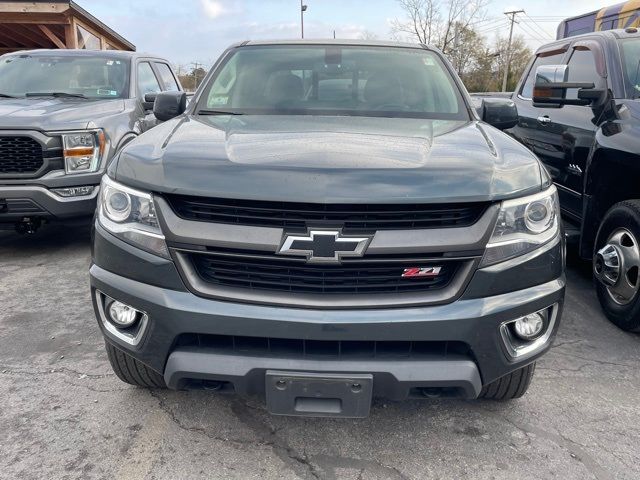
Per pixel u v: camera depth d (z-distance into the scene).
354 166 2.08
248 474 2.25
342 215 2.00
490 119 3.42
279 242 2.00
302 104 3.24
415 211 2.03
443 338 2.05
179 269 2.09
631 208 3.41
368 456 2.37
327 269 2.04
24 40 17.64
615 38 4.45
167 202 2.11
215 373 2.07
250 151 2.26
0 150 4.55
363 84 3.41
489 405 2.74
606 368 3.13
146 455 2.35
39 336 3.44
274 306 2.05
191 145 2.35
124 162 2.30
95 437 2.46
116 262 2.20
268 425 2.56
